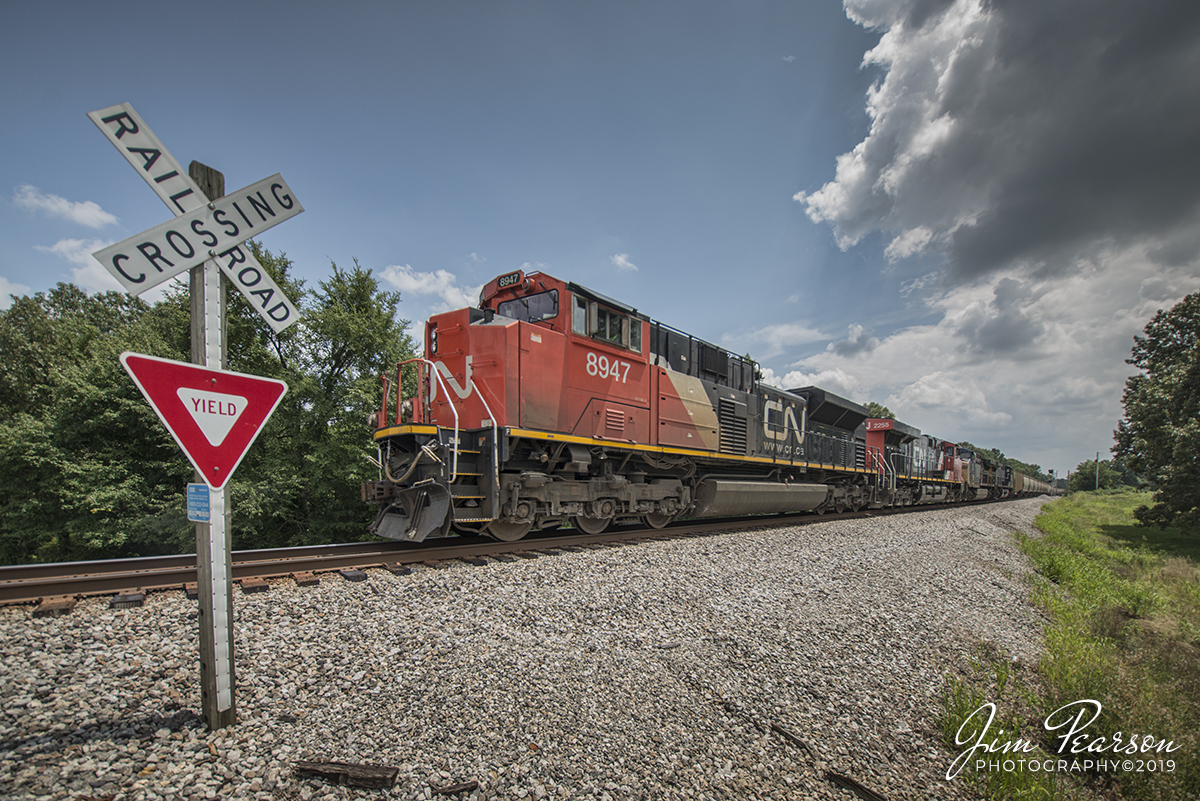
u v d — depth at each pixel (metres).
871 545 11.67
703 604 6.26
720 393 12.92
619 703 4.06
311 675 3.64
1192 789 4.86
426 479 7.40
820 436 17.69
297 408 19.05
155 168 2.79
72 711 2.95
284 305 3.26
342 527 19.12
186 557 5.94
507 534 8.48
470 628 4.63
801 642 5.83
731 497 12.76
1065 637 7.48
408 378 17.05
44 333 25.17
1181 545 22.64
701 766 3.61
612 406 9.88
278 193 3.27
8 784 2.39
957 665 6.34
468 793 2.91
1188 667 7.64
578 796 3.06
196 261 2.91
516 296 9.75
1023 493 53.66
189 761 2.74
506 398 7.97
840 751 4.21
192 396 2.87
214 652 2.98
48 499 17.69
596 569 6.70
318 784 2.75
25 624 3.80
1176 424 22.73
